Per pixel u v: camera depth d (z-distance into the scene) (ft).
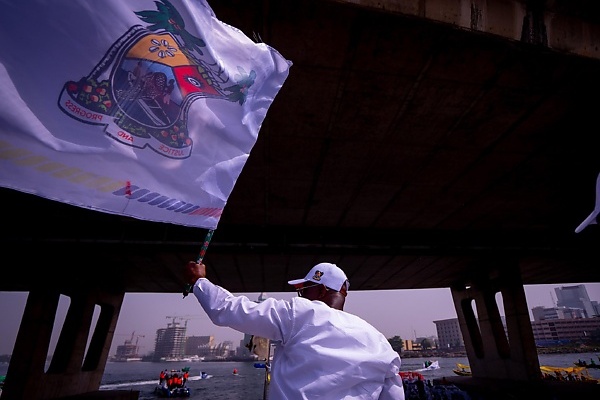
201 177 6.91
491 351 76.84
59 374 59.47
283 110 28.25
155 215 6.15
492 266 71.72
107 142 5.80
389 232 55.31
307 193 42.68
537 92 26.18
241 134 7.68
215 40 7.50
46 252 51.21
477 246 57.21
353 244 53.72
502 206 47.65
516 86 25.59
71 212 43.37
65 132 5.38
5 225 44.34
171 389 156.46
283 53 22.50
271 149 33.68
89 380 69.26
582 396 57.52
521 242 58.90
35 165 5.04
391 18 19.98
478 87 25.72
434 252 56.13
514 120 29.55
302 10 19.58
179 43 6.82
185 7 6.90
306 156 34.88
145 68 6.37
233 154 7.52
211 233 6.72
